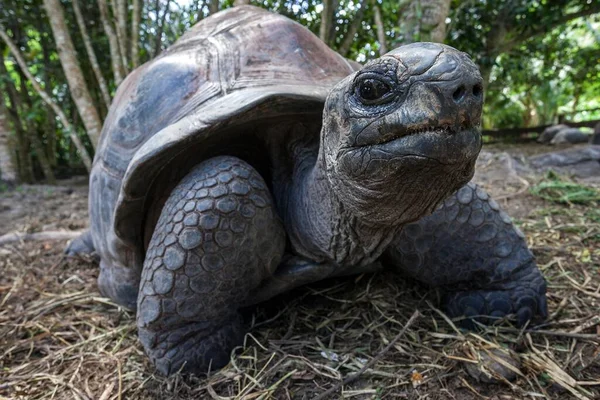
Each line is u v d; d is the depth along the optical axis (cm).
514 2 696
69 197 561
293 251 162
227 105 143
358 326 172
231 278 142
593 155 491
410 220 124
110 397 145
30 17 645
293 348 158
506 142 1059
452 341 158
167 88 169
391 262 173
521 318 164
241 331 160
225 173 143
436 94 92
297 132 159
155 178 149
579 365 143
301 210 150
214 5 368
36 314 213
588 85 1394
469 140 95
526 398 131
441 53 94
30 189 614
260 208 143
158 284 140
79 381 157
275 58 166
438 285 174
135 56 425
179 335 148
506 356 144
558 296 188
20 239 350
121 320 202
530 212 311
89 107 500
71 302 222
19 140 738
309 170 152
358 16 389
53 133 855
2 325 204
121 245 169
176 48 199
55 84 793
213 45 179
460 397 133
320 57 175
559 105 1448
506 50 786
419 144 95
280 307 184
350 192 118
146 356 167
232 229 138
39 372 165
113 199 174
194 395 141
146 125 167
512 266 165
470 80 91
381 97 99
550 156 512
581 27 974
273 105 142
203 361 149
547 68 1126
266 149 164
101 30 603
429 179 104
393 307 179
